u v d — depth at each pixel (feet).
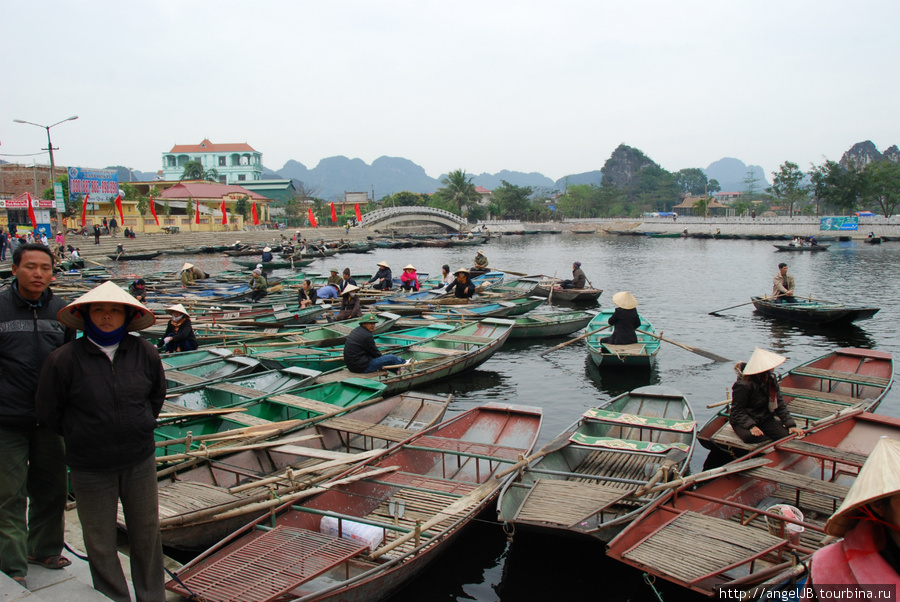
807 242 161.68
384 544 18.76
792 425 25.18
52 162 118.11
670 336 54.65
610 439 24.84
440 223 270.87
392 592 18.07
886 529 8.77
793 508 19.39
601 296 79.66
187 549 18.81
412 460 24.86
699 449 29.27
